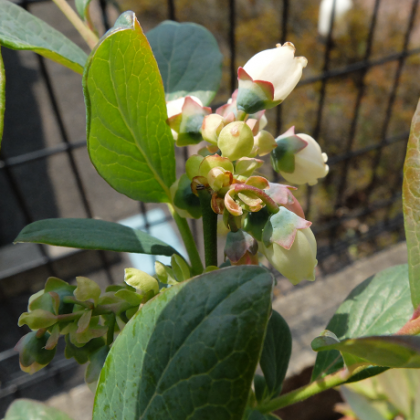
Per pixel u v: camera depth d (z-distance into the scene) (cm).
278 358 8
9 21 6
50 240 6
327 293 22
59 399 19
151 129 6
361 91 21
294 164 6
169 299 5
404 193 6
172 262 6
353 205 32
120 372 5
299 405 20
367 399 17
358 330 8
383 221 30
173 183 6
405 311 8
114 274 31
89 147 5
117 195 38
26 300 29
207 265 6
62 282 6
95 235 7
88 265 31
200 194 5
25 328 27
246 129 5
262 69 6
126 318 6
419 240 6
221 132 5
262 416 7
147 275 5
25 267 21
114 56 5
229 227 5
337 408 19
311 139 7
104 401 5
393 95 22
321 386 7
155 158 6
